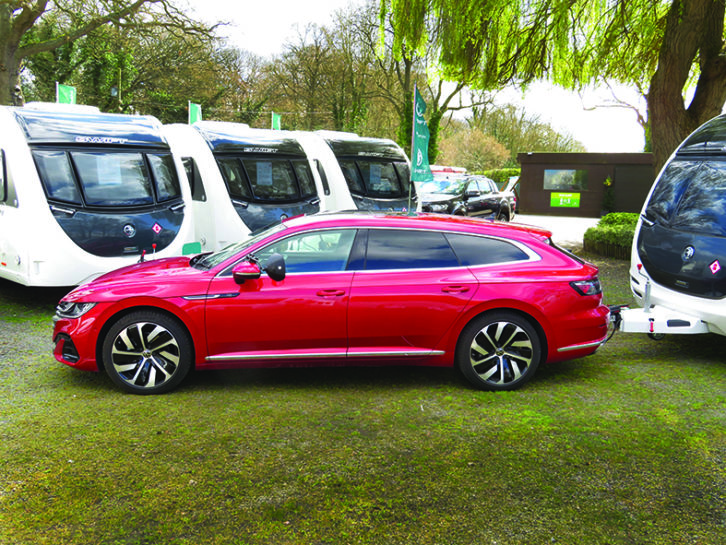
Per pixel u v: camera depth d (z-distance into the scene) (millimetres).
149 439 3986
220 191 10109
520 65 13977
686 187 6309
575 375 5492
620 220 13922
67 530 2951
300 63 37500
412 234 5039
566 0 12281
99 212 7746
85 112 8906
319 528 3004
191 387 5066
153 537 2906
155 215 8156
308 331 4805
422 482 3467
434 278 4883
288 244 4977
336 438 4043
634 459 3781
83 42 30875
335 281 4824
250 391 4980
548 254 5090
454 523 3059
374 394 4926
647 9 13461
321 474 3545
